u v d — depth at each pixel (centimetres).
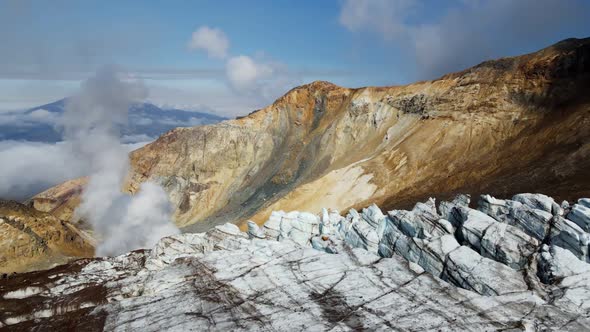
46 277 3941
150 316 2536
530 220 2808
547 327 1984
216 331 2294
